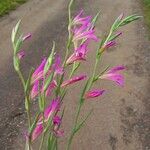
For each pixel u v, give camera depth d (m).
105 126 7.86
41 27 14.00
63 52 11.86
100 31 14.19
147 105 8.88
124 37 13.55
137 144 7.38
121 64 11.20
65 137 7.36
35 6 16.62
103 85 9.60
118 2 18.45
